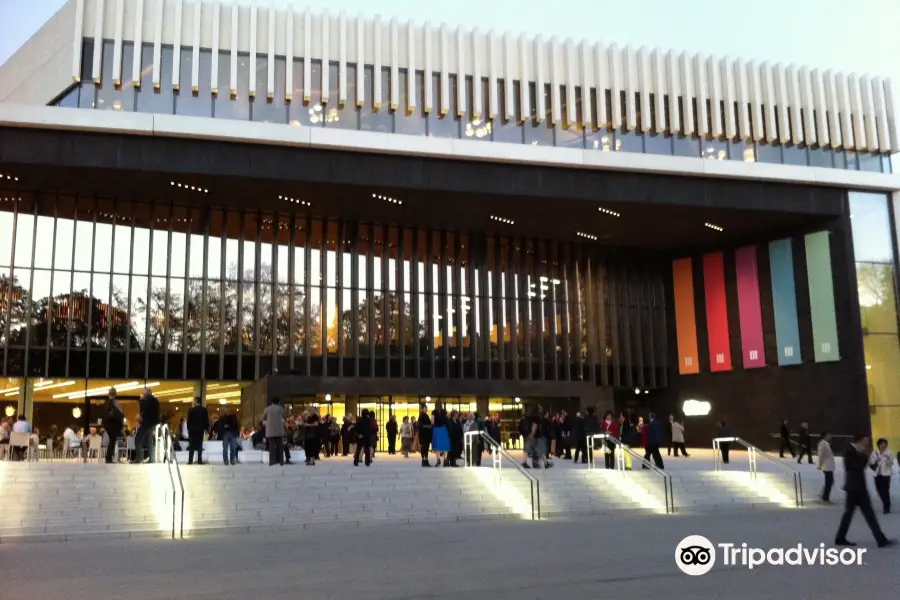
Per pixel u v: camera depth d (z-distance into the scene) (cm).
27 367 3034
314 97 3066
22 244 3092
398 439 3406
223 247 3353
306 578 897
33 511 1406
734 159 3519
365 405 3397
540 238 3862
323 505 1600
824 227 3578
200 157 2833
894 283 3556
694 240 3916
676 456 2995
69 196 3178
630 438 2142
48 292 3103
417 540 1268
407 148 2959
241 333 3316
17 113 2655
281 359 3362
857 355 3422
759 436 3722
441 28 3238
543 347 3809
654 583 845
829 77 3750
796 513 1741
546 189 3123
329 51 3114
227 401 3447
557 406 3738
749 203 3359
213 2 3017
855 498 1142
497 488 1786
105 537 1341
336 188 3025
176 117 2769
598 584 838
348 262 3522
